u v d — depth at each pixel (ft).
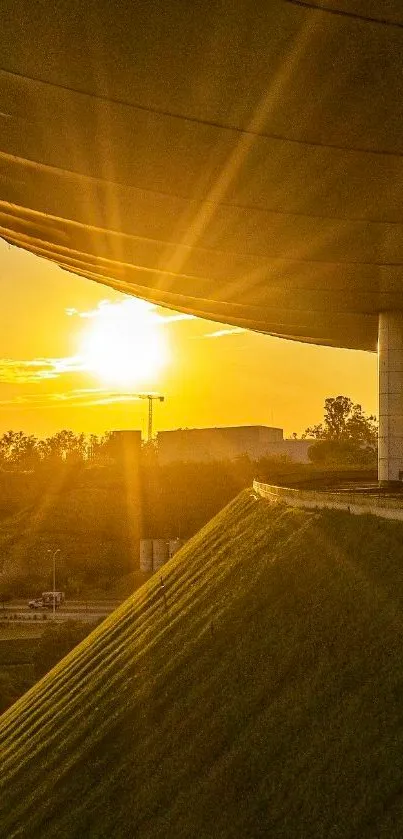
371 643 61.52
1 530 451.12
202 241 145.59
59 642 211.00
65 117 102.99
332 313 196.65
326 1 77.41
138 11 80.43
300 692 62.03
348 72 88.69
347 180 113.60
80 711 96.68
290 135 102.06
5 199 151.23
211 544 135.33
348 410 593.83
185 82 92.27
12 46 90.12
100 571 385.29
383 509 84.23
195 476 479.82
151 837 58.85
